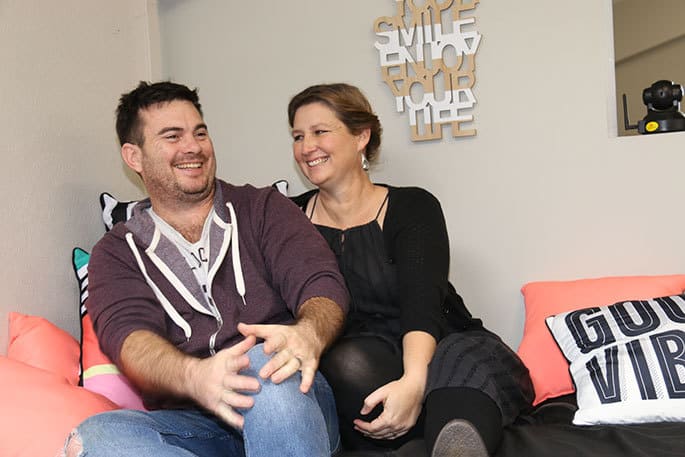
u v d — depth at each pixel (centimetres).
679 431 168
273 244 187
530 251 256
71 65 242
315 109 210
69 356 204
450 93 262
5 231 209
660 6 566
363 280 205
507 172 258
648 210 245
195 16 290
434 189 265
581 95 251
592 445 162
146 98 196
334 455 172
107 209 243
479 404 157
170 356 153
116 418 148
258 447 138
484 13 260
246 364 142
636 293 228
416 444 165
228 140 288
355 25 273
